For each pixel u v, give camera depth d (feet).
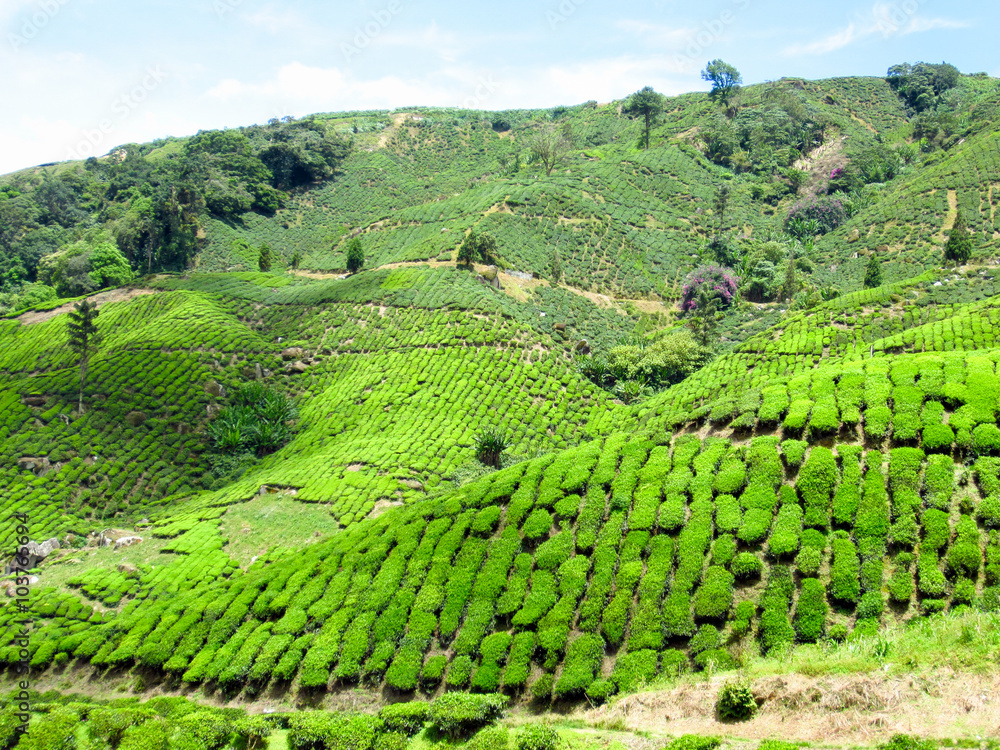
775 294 306.96
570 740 70.44
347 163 513.86
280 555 140.67
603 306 305.32
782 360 206.49
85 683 112.16
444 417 202.18
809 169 437.99
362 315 263.49
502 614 96.89
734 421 109.29
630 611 89.76
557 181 391.04
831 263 335.88
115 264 345.10
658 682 78.28
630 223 369.09
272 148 462.19
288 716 90.38
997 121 400.26
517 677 86.53
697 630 83.66
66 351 244.42
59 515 171.73
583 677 83.10
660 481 105.29
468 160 557.74
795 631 79.36
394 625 101.04
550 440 200.23
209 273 312.29
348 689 96.12
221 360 236.63
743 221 385.29
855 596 79.87
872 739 57.57
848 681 63.72
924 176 374.84
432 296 264.52
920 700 59.47
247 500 171.01
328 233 428.15
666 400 207.72
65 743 88.89
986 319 170.91
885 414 98.43
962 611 72.18
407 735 81.71
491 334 239.71
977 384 96.78
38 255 398.62
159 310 268.41
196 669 105.81
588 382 230.89
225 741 86.07
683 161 435.94
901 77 552.41
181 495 184.85
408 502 157.48
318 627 106.83
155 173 455.22
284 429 211.61
